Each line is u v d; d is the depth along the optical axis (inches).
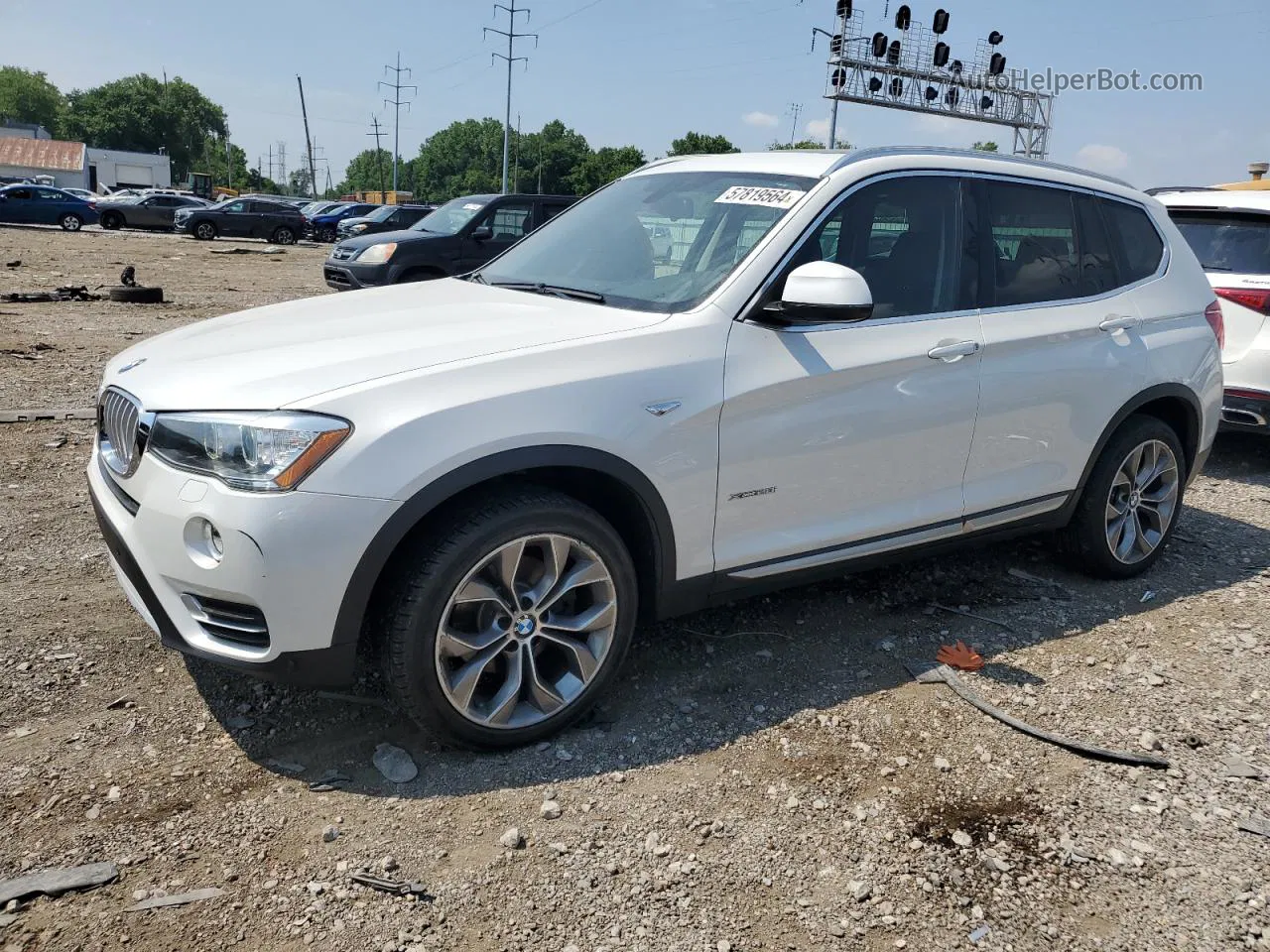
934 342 142.9
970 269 151.6
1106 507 174.6
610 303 135.4
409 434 104.6
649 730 125.6
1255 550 202.8
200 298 578.6
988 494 156.1
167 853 99.0
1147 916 97.3
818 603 166.1
